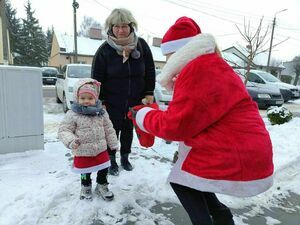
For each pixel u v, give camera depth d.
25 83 4.13
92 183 3.42
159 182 3.56
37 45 50.72
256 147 1.81
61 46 40.19
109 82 3.63
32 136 4.28
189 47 1.87
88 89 2.88
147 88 3.90
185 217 2.94
